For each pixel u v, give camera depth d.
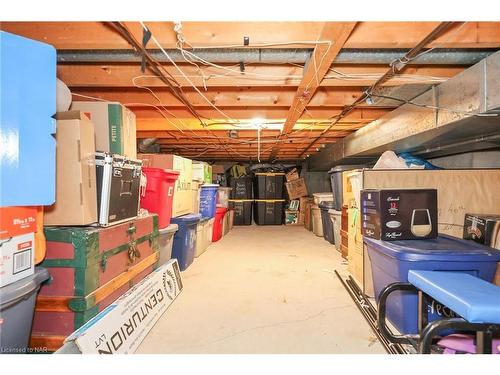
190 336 1.71
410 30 1.48
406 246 1.69
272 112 3.15
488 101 1.64
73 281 1.41
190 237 3.26
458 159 3.80
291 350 1.56
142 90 2.63
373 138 3.38
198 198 3.99
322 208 4.86
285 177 7.41
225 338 1.68
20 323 1.15
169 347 1.59
